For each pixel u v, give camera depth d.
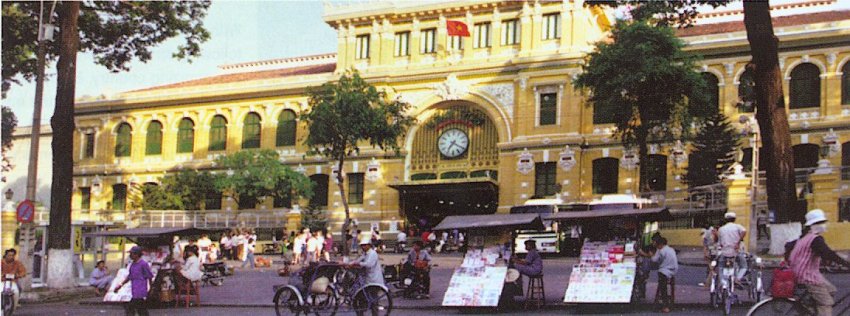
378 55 59.59
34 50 31.94
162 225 58.66
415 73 58.06
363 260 21.08
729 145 46.59
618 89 42.28
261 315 22.78
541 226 22.25
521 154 54.66
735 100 50.78
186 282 25.61
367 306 20.09
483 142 57.25
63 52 30.69
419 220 58.28
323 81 61.72
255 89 64.19
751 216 34.75
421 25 58.78
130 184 66.12
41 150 64.38
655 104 43.03
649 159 52.66
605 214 21.33
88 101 69.88
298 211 56.97
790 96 50.22
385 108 50.34
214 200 64.00
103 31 33.25
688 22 30.17
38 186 63.97
